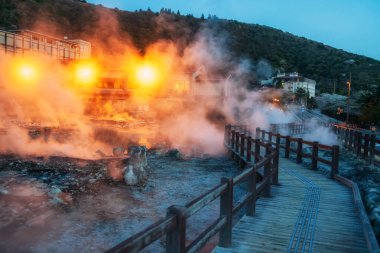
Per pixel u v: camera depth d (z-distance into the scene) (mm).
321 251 5289
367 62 172375
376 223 6652
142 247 2865
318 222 6707
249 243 5562
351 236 5949
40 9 156625
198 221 9602
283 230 6215
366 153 13711
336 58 178375
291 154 17672
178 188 12836
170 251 3564
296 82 104750
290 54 180500
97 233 8320
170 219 3402
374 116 46219
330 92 120438
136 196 11484
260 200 8398
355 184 9508
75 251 7328
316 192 9273
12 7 141750
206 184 13695
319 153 18547
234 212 5527
